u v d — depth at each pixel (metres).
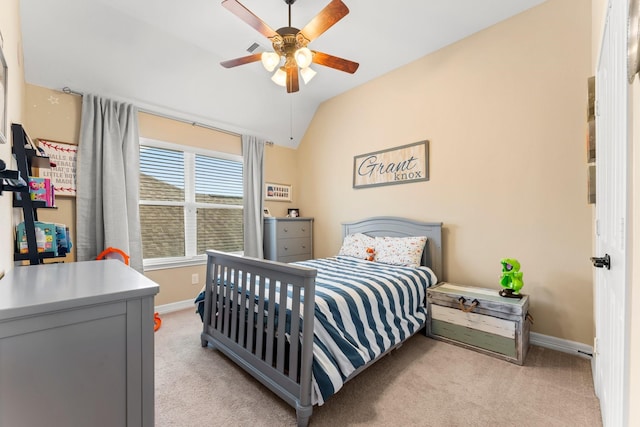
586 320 2.16
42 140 2.48
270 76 3.50
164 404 1.62
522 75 2.46
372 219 3.54
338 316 1.75
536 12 2.39
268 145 4.32
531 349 2.30
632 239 0.84
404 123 3.30
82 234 2.63
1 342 0.66
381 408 1.59
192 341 2.45
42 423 0.71
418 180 3.14
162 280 3.22
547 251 2.33
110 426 0.80
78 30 2.36
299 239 4.17
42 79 2.47
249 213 3.94
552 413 1.53
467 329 2.32
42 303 0.70
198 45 2.87
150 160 3.19
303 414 1.41
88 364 0.77
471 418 1.50
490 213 2.64
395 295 2.24
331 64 2.31
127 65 2.73
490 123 2.64
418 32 2.72
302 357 1.46
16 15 1.84
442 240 2.95
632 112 0.83
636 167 0.80
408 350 2.29
